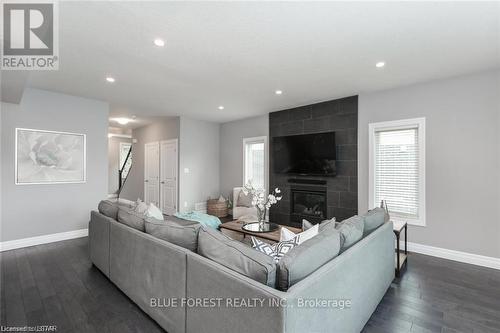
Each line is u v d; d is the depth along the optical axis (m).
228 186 6.42
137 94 4.07
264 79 3.37
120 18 1.98
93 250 2.91
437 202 3.34
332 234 1.67
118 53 2.61
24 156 3.70
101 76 3.26
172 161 6.12
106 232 2.58
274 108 5.01
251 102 4.55
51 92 3.92
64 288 2.40
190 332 1.54
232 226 3.48
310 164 4.62
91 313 1.99
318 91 3.89
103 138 4.48
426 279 2.65
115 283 2.38
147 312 1.92
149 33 2.22
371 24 2.08
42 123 3.85
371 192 3.92
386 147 3.85
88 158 4.30
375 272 2.04
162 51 2.56
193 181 6.10
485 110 3.03
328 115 4.44
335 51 2.56
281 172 5.06
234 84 3.58
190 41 2.37
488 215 3.00
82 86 3.67
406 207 3.66
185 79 3.38
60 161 4.01
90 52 2.58
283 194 5.11
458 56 2.66
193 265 1.51
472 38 2.29
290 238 1.96
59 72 3.12
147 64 2.88
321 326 1.29
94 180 4.37
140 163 7.49
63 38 2.28
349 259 1.59
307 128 4.73
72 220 4.12
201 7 1.85
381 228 2.30
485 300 2.22
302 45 2.44
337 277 1.44
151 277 1.87
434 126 3.37
